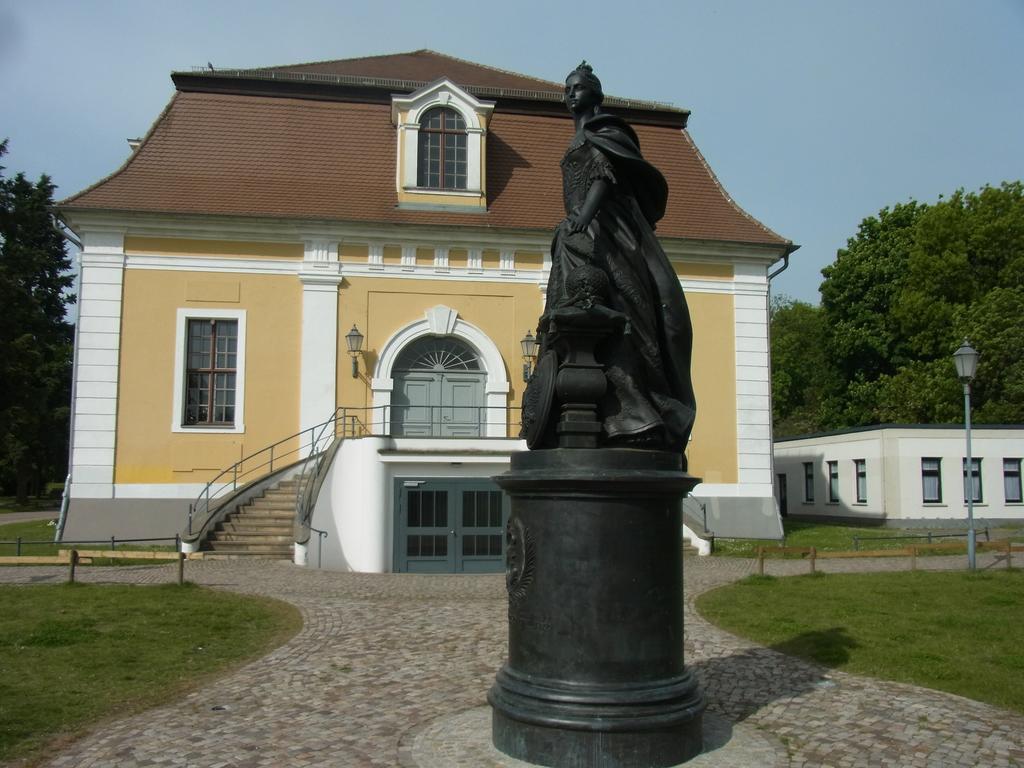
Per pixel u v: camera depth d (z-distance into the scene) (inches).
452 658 310.2
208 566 600.1
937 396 1316.4
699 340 879.1
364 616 402.0
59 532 751.1
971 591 469.4
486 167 894.4
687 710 174.7
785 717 224.8
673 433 193.9
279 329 813.9
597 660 171.5
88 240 789.9
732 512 860.0
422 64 1045.2
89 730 224.8
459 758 182.2
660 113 963.3
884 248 1528.1
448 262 845.8
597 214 200.2
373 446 671.1
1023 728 215.2
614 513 175.0
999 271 1375.5
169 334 795.4
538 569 178.7
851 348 1536.7
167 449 783.7
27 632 349.4
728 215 914.7
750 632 355.6
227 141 858.1
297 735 214.8
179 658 311.6
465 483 685.3
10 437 1525.6
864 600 438.6
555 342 190.2
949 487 1117.7
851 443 1206.3
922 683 265.6
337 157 869.8
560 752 168.7
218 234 807.7
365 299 830.5
